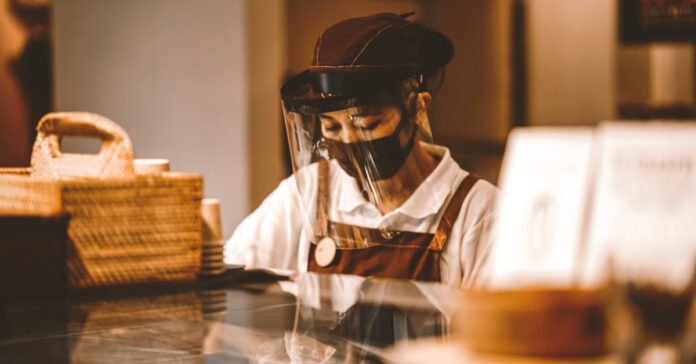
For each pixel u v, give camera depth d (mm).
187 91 4586
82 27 4438
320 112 1963
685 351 742
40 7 4273
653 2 4980
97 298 1599
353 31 1998
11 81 4203
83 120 1729
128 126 4605
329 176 2127
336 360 1089
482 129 6043
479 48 6055
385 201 2092
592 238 784
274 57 4699
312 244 2203
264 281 1751
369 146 2008
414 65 1968
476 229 2092
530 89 5965
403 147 2035
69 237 1631
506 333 770
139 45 4578
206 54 4570
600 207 788
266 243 2479
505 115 5980
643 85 6605
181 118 4605
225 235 4609
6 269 1566
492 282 813
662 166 779
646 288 756
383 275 2113
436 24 6160
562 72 6062
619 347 754
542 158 815
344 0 5629
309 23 5363
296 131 2082
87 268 1650
